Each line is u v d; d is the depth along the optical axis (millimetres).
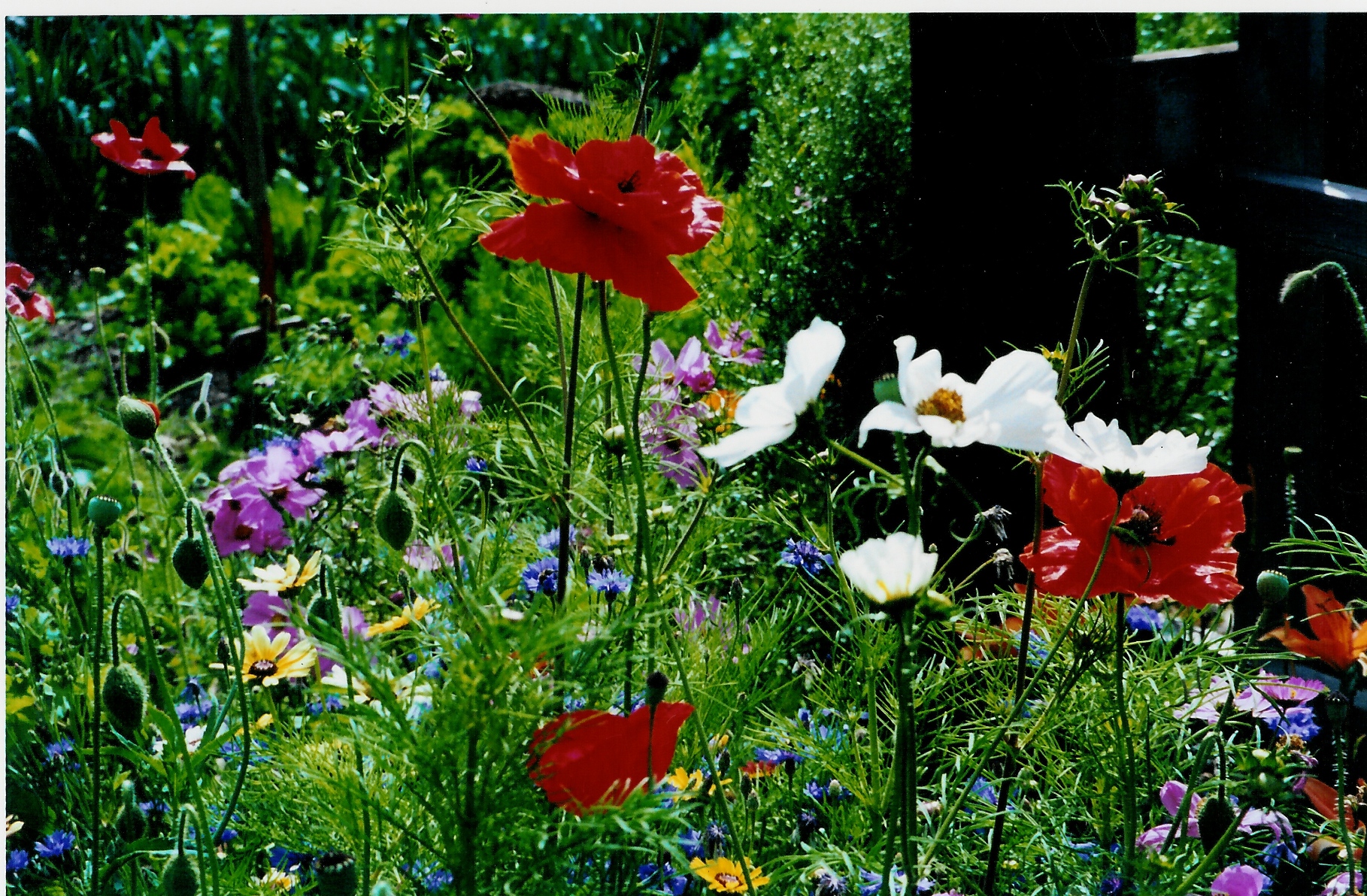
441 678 1202
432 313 3602
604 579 1469
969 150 2279
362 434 2207
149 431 1337
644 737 1116
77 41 5812
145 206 2227
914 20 2312
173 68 5801
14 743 1868
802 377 1013
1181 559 1186
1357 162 2217
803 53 3506
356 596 2264
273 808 1435
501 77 6402
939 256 2336
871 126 2998
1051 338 2275
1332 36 2160
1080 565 1202
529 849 1116
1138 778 1479
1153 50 4379
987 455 2215
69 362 4648
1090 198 1271
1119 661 1245
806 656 2088
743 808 1511
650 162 1238
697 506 1788
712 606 1759
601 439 1631
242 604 2262
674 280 1201
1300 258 2191
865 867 1315
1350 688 1458
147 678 2074
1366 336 1857
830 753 1491
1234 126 2229
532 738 1099
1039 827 1432
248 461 2244
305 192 5500
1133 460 1099
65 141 5566
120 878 1562
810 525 1555
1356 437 2168
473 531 1705
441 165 4906
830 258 2916
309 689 1671
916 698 1587
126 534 2395
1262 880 1337
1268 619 1605
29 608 2225
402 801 1341
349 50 1562
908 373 1032
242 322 4855
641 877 1408
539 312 1914
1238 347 2318
